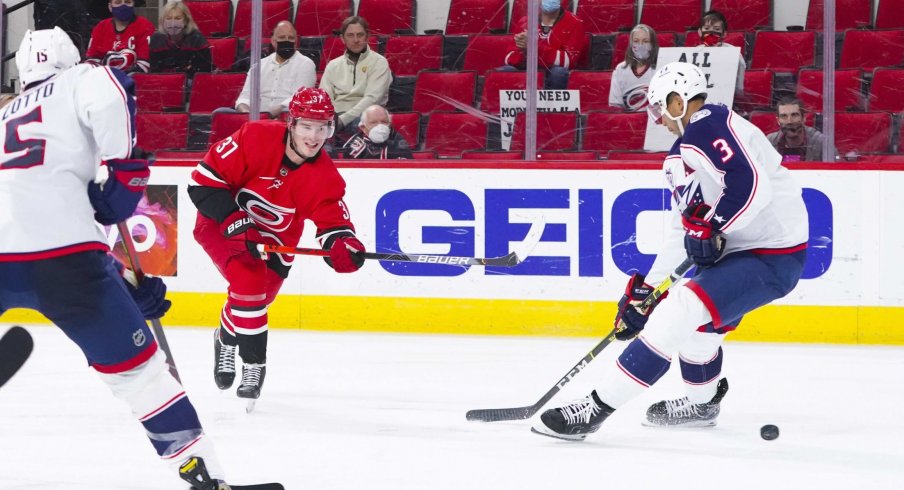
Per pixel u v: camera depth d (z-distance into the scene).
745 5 21.66
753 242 11.76
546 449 11.68
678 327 11.49
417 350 19.39
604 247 21.02
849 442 12.16
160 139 23.17
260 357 13.93
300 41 22.64
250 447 11.73
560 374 16.91
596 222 21.03
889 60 21.05
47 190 8.32
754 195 11.09
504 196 21.28
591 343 20.39
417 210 21.61
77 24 23.39
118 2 23.03
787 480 10.31
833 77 20.88
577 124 21.73
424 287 21.58
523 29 22.11
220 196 13.79
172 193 22.27
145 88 23.19
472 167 21.38
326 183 14.00
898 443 12.11
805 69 21.11
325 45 22.52
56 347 19.41
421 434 12.48
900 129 20.88
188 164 22.17
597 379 16.47
